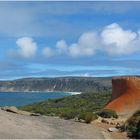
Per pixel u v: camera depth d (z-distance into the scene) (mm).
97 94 78000
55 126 30688
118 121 37938
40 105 75062
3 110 38625
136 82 52906
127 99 50781
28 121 31266
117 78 54906
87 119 36656
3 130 24844
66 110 50844
